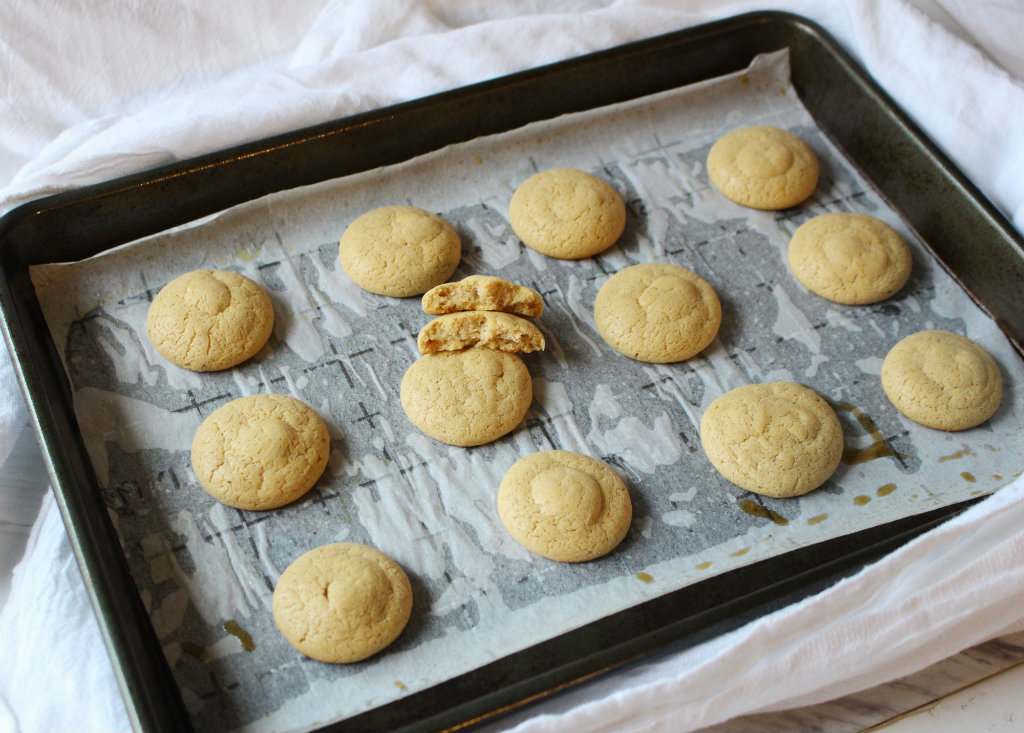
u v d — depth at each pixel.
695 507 0.73
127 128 0.80
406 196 0.82
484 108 0.82
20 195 0.77
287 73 0.83
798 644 0.66
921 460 0.74
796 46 0.86
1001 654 0.71
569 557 0.70
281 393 0.75
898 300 0.80
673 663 0.67
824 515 0.72
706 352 0.78
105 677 0.69
